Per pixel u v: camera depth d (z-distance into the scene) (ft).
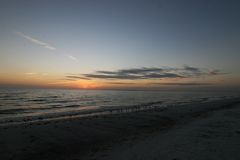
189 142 39.75
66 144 38.22
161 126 61.21
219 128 54.19
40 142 37.58
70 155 33.42
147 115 79.05
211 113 94.84
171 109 106.73
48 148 35.27
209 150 34.17
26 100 217.15
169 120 72.13
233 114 86.38
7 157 30.19
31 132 43.62
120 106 149.07
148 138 45.16
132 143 40.83
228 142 39.45
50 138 40.50
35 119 79.41
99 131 49.52
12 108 132.46
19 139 38.01
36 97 279.90
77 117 82.43
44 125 52.65
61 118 81.30
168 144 38.70
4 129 45.60
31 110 122.42
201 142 39.60
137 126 58.75
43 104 172.76
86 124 56.29
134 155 32.63
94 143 40.55
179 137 44.52
